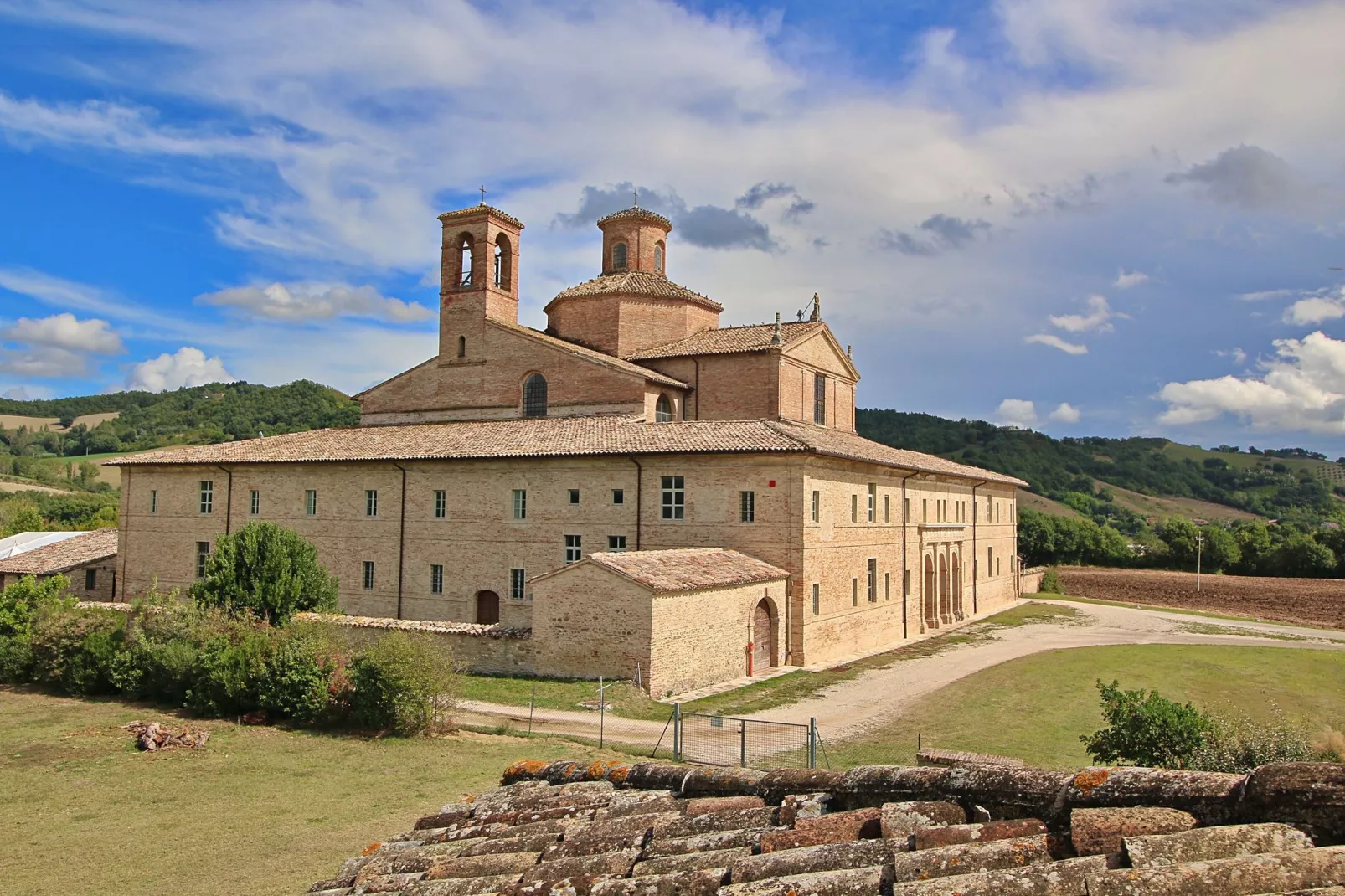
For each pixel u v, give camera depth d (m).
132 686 36.16
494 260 57.72
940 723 32.59
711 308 61.28
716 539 43.50
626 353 56.84
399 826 21.67
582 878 7.46
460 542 49.28
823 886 6.21
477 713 32.94
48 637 38.44
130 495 60.34
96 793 24.80
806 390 56.00
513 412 54.81
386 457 50.84
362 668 31.31
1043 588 95.50
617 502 45.47
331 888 9.02
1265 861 5.34
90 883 18.73
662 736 27.81
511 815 9.77
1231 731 22.73
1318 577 107.56
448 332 57.56
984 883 5.69
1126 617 72.38
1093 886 5.41
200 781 25.80
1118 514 184.38
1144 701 23.19
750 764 26.33
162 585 58.69
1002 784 7.29
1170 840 5.84
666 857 7.54
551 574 37.56
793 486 42.34
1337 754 22.02
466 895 7.71
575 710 32.72
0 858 20.16
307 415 181.88
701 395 54.28
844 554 47.66
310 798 24.12
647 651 35.28
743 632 40.03
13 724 32.59
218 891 18.17
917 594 58.97
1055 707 36.38
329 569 53.06
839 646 46.72
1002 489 84.19
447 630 40.19
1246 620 73.25
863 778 8.13
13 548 76.06
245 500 56.28
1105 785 6.81
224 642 34.34
